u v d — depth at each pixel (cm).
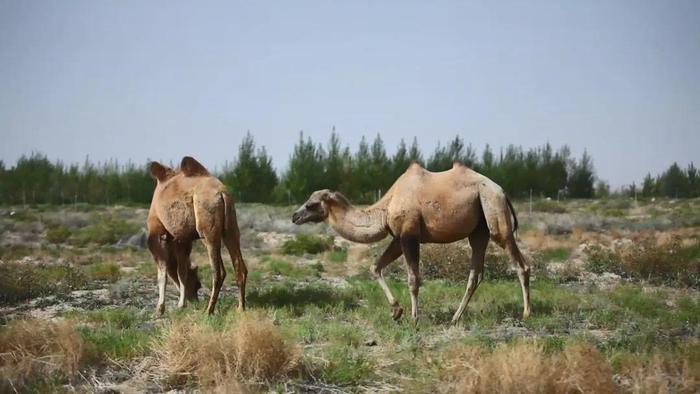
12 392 820
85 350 932
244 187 7956
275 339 898
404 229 1276
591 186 10162
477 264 1311
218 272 1329
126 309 1422
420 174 1302
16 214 5878
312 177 7838
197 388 852
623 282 1906
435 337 1134
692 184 9644
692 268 1930
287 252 2983
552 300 1462
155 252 1410
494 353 853
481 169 9312
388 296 1299
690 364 859
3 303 1559
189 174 1397
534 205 7075
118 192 8844
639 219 4950
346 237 1353
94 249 3128
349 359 955
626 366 883
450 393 797
